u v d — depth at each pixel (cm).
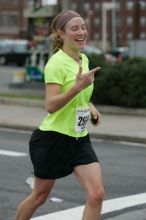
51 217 1129
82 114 835
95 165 826
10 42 8106
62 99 798
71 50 838
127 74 2800
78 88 790
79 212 1168
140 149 2008
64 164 839
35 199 877
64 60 827
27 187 1384
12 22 14162
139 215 1160
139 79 2777
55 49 858
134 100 2788
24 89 3847
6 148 1964
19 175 1520
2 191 1346
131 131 2311
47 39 3997
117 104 2850
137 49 6744
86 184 813
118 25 19938
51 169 843
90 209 804
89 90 839
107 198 1287
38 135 847
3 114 2792
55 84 817
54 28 851
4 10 14025
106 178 1496
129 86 2789
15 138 2208
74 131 834
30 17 4112
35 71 3950
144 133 2262
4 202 1247
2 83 4428
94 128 2378
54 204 1225
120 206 1220
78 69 830
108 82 2838
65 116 831
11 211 1176
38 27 4088
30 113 2834
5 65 7888
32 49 4019
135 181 1470
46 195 877
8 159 1758
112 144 2117
